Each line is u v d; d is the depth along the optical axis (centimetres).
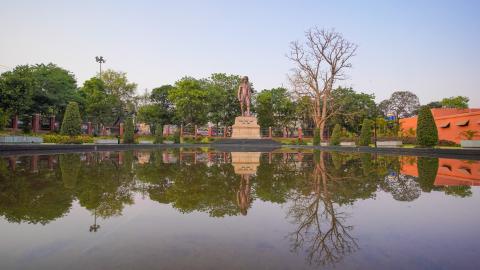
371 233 239
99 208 318
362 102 4234
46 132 2692
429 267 174
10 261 178
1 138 1416
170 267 171
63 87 3006
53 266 172
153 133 4288
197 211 310
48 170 658
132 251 195
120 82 3800
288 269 170
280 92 4294
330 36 3209
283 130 4231
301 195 399
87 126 3138
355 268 173
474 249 203
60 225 254
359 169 729
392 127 3312
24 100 2041
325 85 3300
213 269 169
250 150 1889
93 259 182
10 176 559
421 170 711
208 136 3828
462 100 4366
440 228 252
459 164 872
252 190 433
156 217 284
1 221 266
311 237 229
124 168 721
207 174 618
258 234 236
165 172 648
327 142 2855
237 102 4141
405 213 304
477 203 351
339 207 331
